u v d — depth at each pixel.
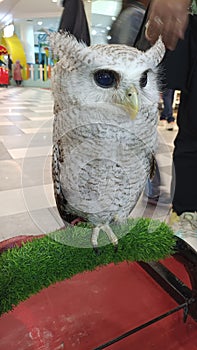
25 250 0.66
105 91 0.49
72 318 0.82
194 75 1.03
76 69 0.49
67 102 0.52
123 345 0.76
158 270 0.96
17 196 1.63
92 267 0.68
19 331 0.77
